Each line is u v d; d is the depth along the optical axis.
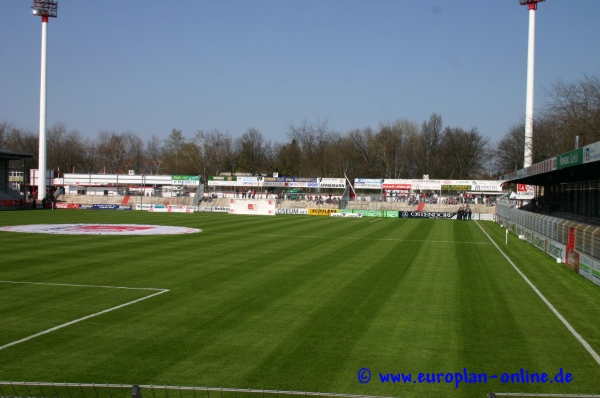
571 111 52.06
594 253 19.50
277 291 16.98
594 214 36.56
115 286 17.58
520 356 10.78
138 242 30.95
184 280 18.80
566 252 23.95
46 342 11.35
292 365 10.04
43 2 73.06
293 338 11.77
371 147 105.81
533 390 9.02
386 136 105.62
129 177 82.75
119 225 44.19
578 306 15.49
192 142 125.06
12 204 70.88
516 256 27.28
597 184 35.94
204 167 107.88
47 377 9.33
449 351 11.03
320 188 82.19
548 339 12.01
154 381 9.18
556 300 16.30
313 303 15.29
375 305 15.13
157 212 68.25
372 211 68.75
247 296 16.19
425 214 67.19
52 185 84.50
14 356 10.42
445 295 16.75
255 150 116.75
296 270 21.30
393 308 14.79
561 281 19.77
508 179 45.56
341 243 32.12
